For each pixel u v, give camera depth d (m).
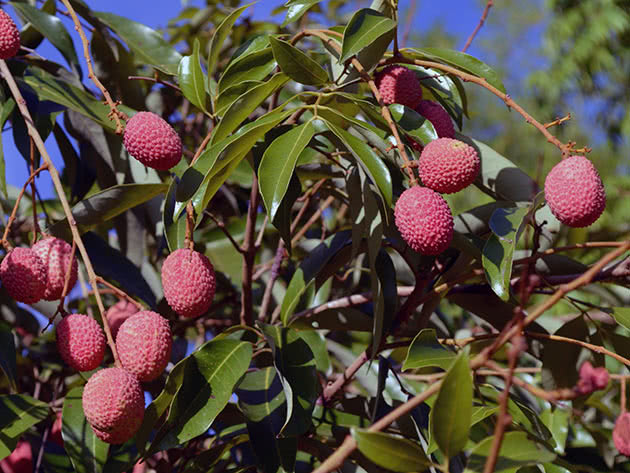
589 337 0.72
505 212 0.66
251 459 0.71
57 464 0.82
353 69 0.70
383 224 0.71
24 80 0.82
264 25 1.24
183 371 0.62
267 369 0.70
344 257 0.79
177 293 0.61
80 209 0.74
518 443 0.51
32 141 0.71
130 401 0.58
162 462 0.80
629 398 0.91
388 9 0.70
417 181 0.60
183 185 0.64
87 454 0.69
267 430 0.64
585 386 0.46
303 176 0.83
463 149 0.60
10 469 0.83
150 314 0.61
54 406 0.84
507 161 0.78
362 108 0.66
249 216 0.76
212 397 0.62
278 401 0.66
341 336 0.96
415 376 0.76
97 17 0.90
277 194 0.61
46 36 0.87
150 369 0.60
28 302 0.65
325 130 0.72
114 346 0.60
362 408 0.76
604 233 1.09
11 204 1.04
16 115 0.80
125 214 0.88
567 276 0.75
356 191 0.69
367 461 0.69
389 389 0.80
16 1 0.92
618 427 0.53
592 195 0.60
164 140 0.64
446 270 0.74
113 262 0.79
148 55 0.91
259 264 1.05
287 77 0.67
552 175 0.61
